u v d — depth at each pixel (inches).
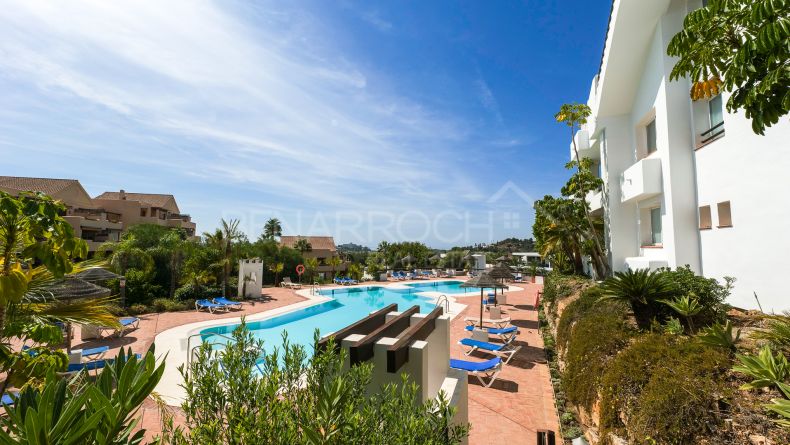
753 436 126.3
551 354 401.4
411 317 217.2
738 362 162.1
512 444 228.4
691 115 383.6
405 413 88.3
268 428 76.6
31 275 133.2
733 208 310.2
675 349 178.4
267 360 95.4
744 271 295.9
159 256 942.4
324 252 2087.8
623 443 162.1
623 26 447.8
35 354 133.6
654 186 416.8
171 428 81.4
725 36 135.9
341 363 98.0
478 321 574.9
